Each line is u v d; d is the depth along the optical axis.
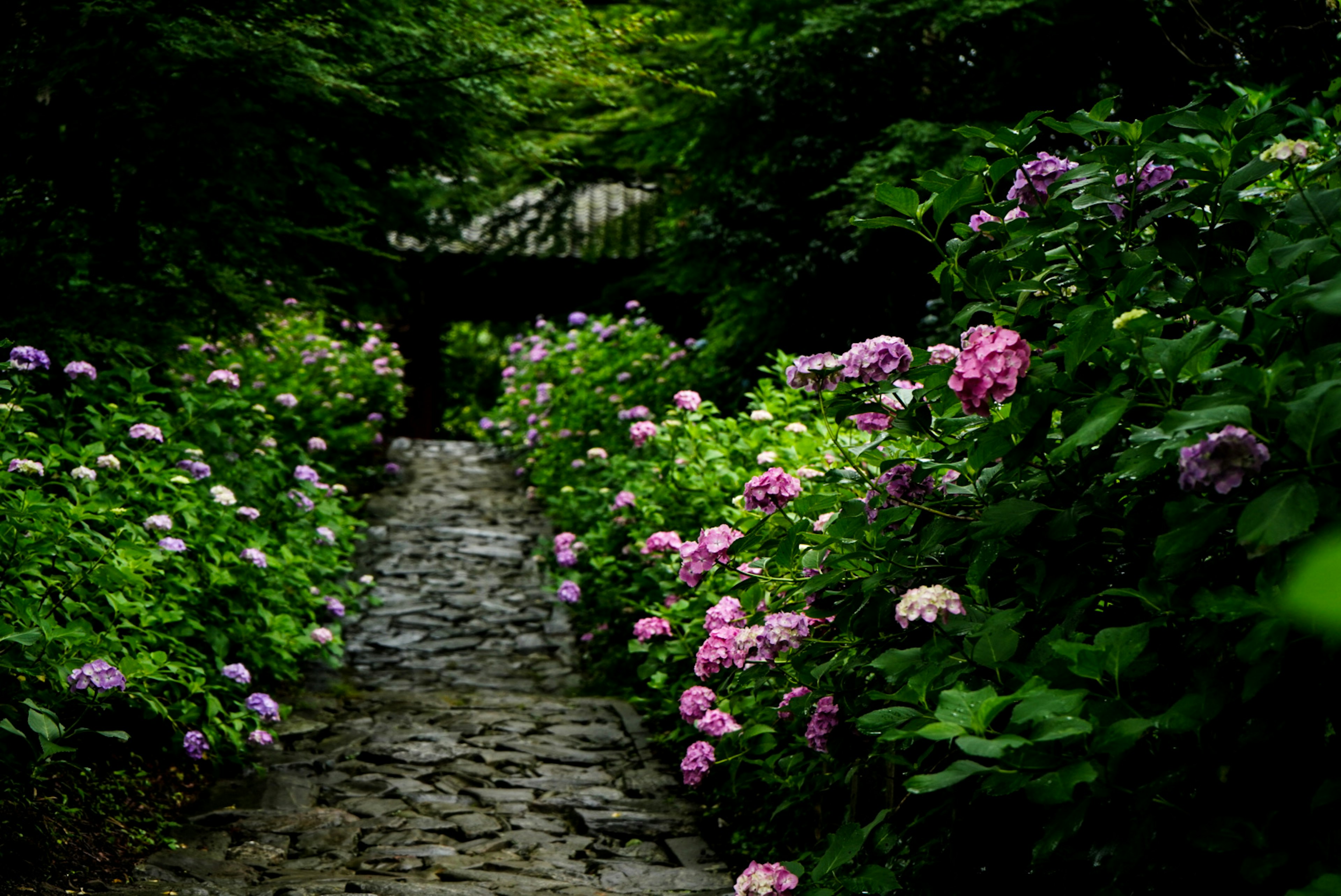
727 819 4.45
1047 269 2.53
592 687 6.73
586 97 8.23
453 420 22.59
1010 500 2.16
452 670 6.99
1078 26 7.31
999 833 2.24
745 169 10.37
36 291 5.28
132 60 4.93
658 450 6.93
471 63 5.82
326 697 6.22
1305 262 1.97
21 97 4.81
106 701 3.94
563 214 14.88
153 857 3.83
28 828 3.55
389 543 9.79
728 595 4.81
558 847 4.20
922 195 8.07
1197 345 1.79
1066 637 2.04
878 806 3.18
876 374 2.54
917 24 8.73
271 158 5.66
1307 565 0.53
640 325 11.02
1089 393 2.12
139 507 4.88
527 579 9.05
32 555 3.64
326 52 5.43
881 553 2.53
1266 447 1.64
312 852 4.06
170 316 6.01
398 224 8.12
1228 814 1.76
